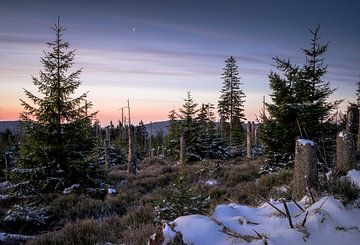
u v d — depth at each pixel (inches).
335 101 628.1
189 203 285.9
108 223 344.5
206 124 1378.0
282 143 641.6
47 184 565.6
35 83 588.1
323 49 644.1
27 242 330.3
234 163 1038.4
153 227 271.9
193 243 200.4
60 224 436.5
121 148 1563.7
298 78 646.5
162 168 995.3
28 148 575.8
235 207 264.5
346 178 316.8
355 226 203.9
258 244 193.0
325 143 610.9
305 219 208.5
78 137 607.8
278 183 438.6
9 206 542.3
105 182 634.2
